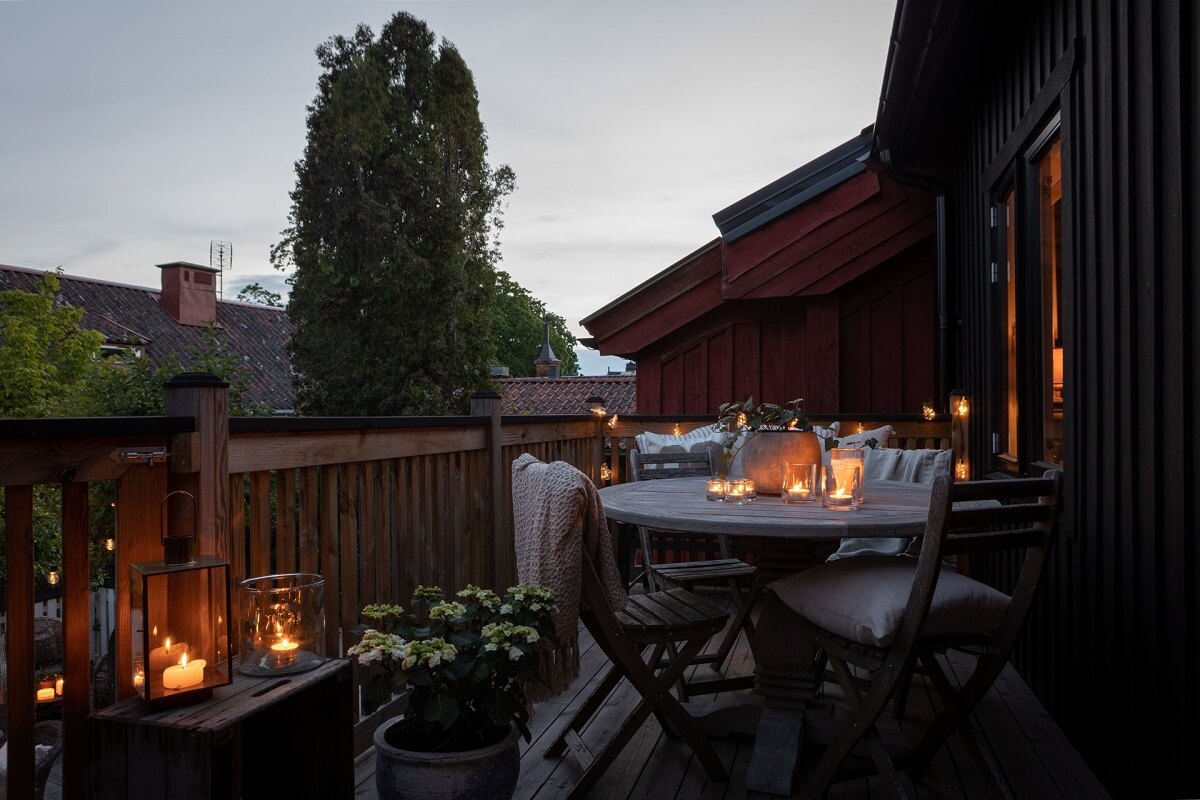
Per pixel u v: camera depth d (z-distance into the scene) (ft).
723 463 11.22
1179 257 6.18
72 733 5.41
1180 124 6.12
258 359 73.51
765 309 23.15
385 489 9.42
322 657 6.38
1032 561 7.54
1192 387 6.04
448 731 6.79
